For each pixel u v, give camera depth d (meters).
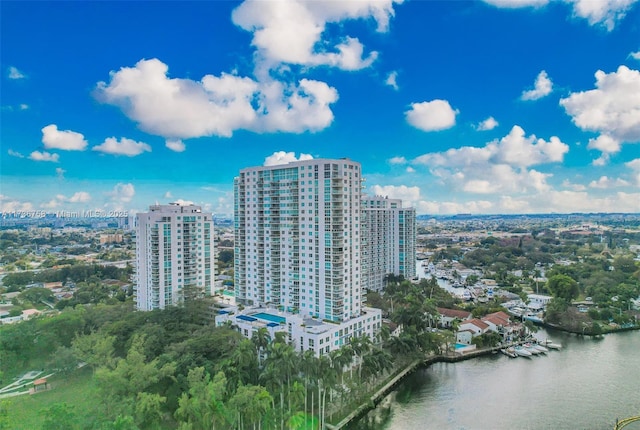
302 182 141.12
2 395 110.00
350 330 131.50
